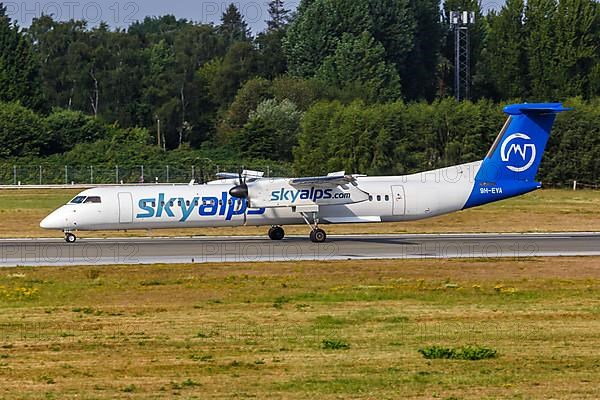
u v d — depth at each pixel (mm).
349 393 57812
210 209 143250
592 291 99438
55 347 70812
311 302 92562
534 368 64188
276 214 145375
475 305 91000
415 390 58469
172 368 63969
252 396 57000
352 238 153250
